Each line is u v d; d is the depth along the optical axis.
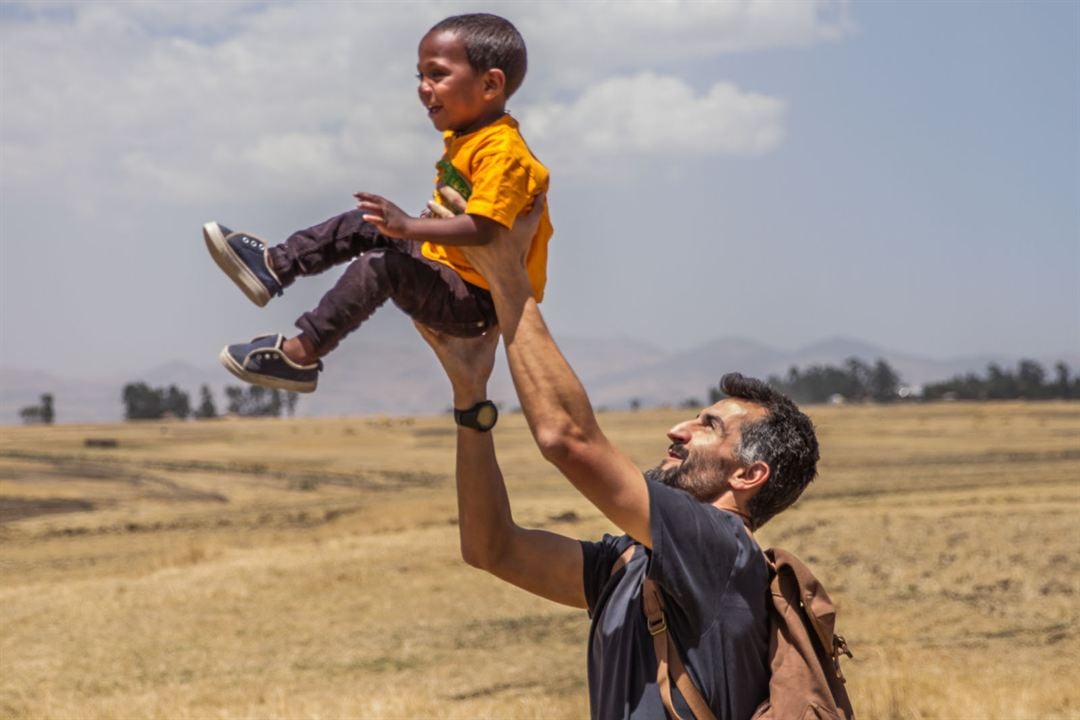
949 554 20.17
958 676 10.68
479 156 3.20
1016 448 74.12
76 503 51.84
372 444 109.62
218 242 3.18
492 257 3.14
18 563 30.67
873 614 15.58
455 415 3.69
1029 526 23.36
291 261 3.27
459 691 12.16
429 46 3.28
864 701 9.23
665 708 3.21
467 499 3.72
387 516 35.22
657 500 3.13
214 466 77.81
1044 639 13.34
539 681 12.55
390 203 3.02
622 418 147.50
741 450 3.51
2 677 14.10
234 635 16.64
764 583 3.25
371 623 17.08
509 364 3.12
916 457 66.62
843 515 26.67
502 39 3.27
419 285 3.28
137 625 17.53
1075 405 161.50
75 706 11.77
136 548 33.62
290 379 3.20
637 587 3.44
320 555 23.89
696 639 3.20
